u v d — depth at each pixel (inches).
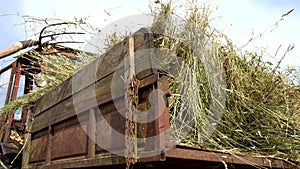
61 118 93.4
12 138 142.9
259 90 87.2
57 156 92.3
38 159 103.5
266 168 72.3
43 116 105.7
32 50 156.1
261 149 78.5
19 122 150.3
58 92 99.3
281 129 82.0
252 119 82.5
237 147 76.0
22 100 122.7
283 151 80.0
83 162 78.4
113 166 73.7
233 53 90.3
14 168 131.6
